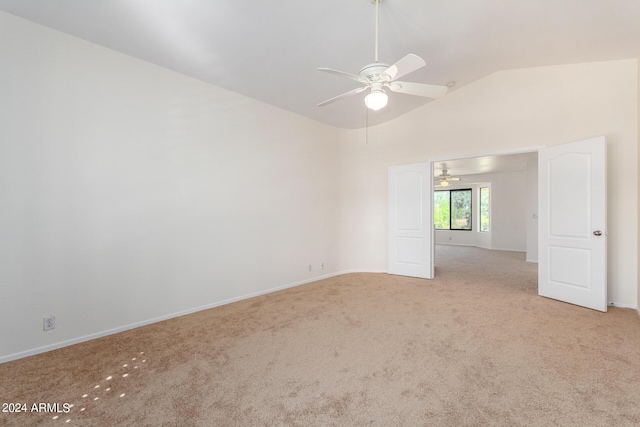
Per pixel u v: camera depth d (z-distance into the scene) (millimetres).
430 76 4000
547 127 3904
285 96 4109
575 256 3578
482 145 4410
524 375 2096
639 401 1799
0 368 2270
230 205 3879
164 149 3273
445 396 1874
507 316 3248
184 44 2850
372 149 5504
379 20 2658
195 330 2975
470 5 2521
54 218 2598
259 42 2867
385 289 4410
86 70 2758
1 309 2365
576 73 3729
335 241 5406
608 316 3199
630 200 3445
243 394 1923
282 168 4535
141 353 2496
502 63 3826
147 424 1660
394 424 1637
